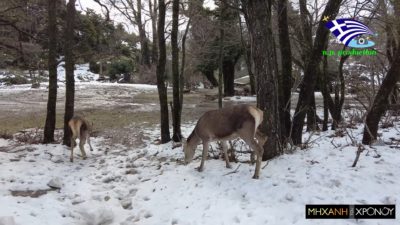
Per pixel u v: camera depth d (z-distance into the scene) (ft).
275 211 17.58
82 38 70.03
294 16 43.83
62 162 30.40
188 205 19.84
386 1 40.73
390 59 42.09
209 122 23.76
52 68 35.65
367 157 23.29
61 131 42.06
